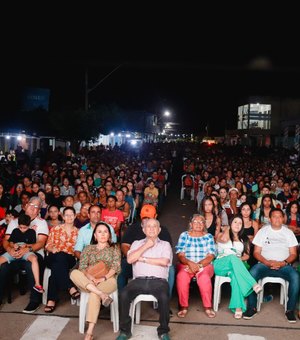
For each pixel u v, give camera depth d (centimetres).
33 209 689
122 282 641
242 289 601
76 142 2539
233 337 545
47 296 624
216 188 1352
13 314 602
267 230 666
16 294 679
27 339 529
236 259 618
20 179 1272
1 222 775
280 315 621
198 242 643
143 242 601
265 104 5322
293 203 868
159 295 539
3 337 532
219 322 592
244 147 3853
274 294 707
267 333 559
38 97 2925
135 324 580
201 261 628
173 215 1470
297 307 623
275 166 2142
